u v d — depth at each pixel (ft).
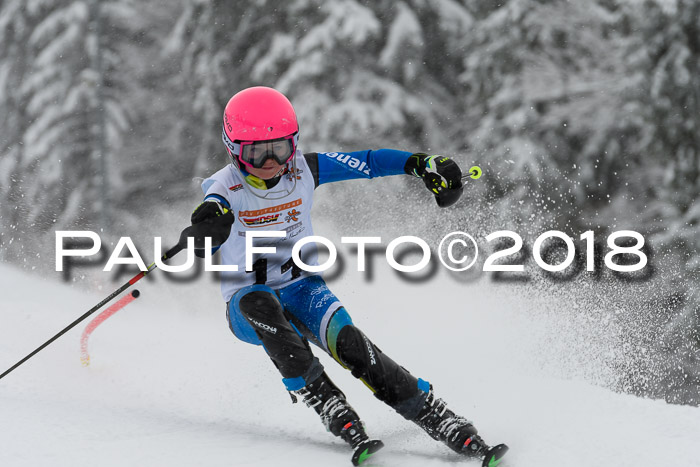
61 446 35.96
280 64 176.55
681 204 134.62
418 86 178.40
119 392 50.11
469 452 35.17
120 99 216.33
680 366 118.32
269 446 37.81
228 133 37.88
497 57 169.68
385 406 47.09
